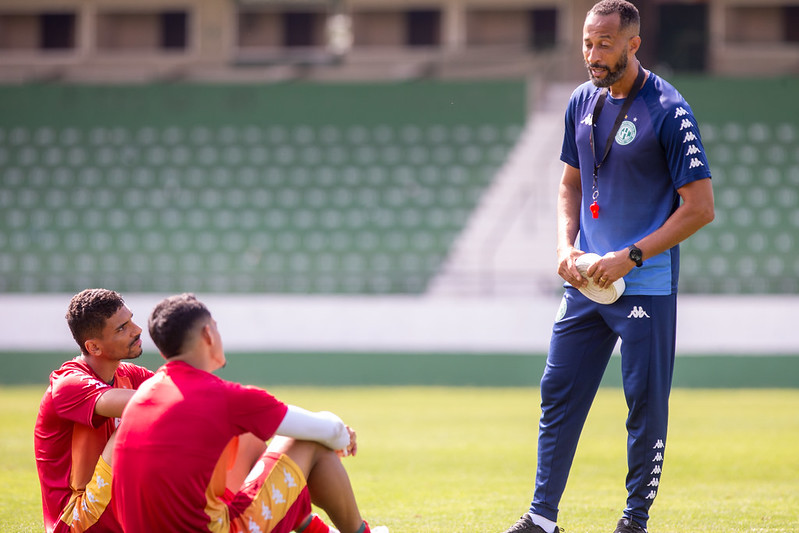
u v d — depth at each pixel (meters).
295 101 65.12
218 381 8.88
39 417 10.27
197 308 8.95
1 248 61.47
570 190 12.32
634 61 11.34
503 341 44.84
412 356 45.28
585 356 11.63
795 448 21.89
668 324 11.26
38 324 45.94
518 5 70.06
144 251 61.03
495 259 58.31
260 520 8.98
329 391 40.88
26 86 65.25
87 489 9.84
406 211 61.56
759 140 61.69
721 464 19.34
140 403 8.77
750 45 67.88
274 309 46.16
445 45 70.25
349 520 9.79
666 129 10.98
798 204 59.56
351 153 63.88
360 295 57.78
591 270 10.95
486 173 62.38
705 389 42.47
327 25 73.44
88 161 64.12
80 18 72.00
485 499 15.31
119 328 10.33
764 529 12.61
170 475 8.49
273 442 9.49
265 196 62.59
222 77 66.88
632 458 11.34
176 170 63.66
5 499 15.15
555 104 64.75
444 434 25.25
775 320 43.22
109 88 65.31
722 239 58.34
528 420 28.89
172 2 70.25
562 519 13.44
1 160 64.19
